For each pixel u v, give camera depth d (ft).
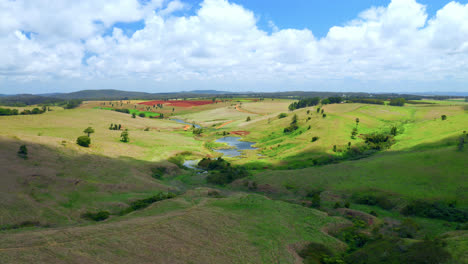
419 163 187.93
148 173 222.69
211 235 90.68
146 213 118.52
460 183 148.15
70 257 68.69
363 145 312.29
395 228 111.86
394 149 272.10
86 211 123.85
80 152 220.43
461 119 331.16
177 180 222.07
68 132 335.47
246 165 269.64
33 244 74.18
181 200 141.28
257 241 89.04
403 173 178.29
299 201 160.86
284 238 93.61
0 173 137.59
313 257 84.02
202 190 177.06
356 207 144.97
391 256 75.82
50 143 216.74
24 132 303.07
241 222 104.47
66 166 180.75
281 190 185.47
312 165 259.19
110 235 84.33
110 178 181.27
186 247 81.05
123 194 157.38
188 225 97.50
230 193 182.50
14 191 123.65
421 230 110.11
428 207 132.46
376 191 160.56
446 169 168.45
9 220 100.12
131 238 83.30
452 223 115.44
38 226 102.53
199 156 315.58
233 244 85.46
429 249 71.97
